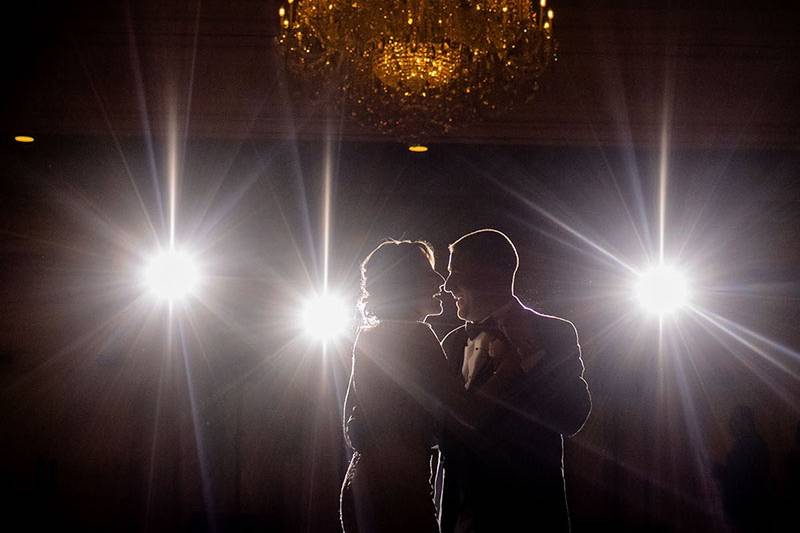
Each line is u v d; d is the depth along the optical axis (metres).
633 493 7.99
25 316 8.06
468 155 6.90
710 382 8.02
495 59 5.10
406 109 5.03
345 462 7.99
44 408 8.06
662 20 6.46
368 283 2.60
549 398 2.71
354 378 2.52
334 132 6.47
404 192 7.89
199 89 6.48
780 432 7.96
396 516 2.36
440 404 2.46
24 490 7.93
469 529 2.60
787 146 6.40
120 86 6.47
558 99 6.47
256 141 6.59
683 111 6.43
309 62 5.35
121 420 8.05
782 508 7.76
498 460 2.59
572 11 6.46
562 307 8.00
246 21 6.45
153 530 7.89
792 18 6.39
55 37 6.43
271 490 7.98
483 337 2.82
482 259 2.88
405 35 4.45
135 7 6.45
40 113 6.44
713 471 7.98
